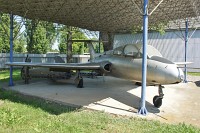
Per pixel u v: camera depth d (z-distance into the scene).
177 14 17.80
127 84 15.32
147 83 9.76
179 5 15.05
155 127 6.69
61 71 15.31
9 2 12.62
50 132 5.83
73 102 9.77
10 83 14.37
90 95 11.41
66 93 11.88
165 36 27.09
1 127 6.07
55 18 18.47
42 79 17.47
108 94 11.73
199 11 17.27
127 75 11.16
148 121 7.39
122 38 29.70
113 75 12.42
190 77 20.80
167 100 10.93
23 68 15.46
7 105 8.80
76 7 15.08
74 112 8.16
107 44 27.36
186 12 17.09
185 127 6.66
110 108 8.95
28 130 5.91
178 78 8.55
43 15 17.02
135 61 10.52
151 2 14.15
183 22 22.20
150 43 28.22
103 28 24.45
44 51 46.44
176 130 6.36
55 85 14.68
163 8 15.93
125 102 10.05
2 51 43.69
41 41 45.62
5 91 12.18
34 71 15.33
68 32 26.86
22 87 13.76
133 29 25.31
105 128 6.41
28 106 8.73
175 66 8.95
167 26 25.06
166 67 8.77
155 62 9.14
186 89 14.27
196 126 7.16
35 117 7.19
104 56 13.38
